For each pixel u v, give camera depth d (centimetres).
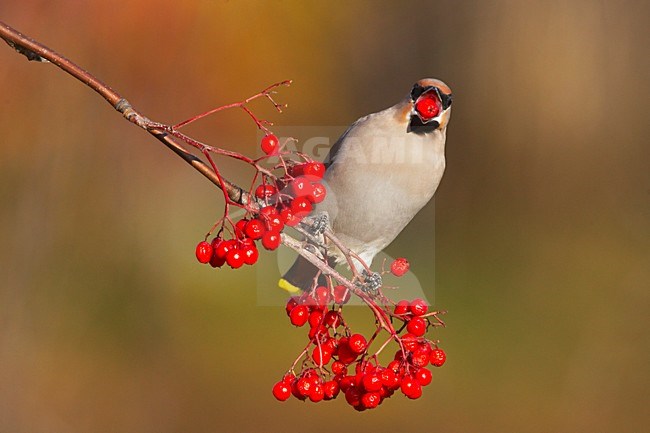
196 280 1246
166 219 1256
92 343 1162
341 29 1462
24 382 1121
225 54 1341
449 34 1491
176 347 1206
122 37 1259
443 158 704
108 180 1219
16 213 1164
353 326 1185
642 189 1432
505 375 1245
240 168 1323
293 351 1227
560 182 1452
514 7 1477
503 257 1377
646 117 1460
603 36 1466
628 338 1284
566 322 1311
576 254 1395
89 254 1201
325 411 1179
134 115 446
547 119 1469
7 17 1192
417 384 468
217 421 1162
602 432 1205
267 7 1395
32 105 1179
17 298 1146
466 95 1479
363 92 1459
